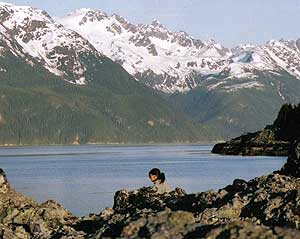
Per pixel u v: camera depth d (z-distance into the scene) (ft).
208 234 60.29
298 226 78.59
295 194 83.71
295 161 132.67
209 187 399.44
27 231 94.99
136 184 468.75
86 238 75.10
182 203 104.32
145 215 70.38
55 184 488.85
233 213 87.51
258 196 88.79
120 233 66.74
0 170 115.14
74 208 279.69
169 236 62.13
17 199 111.34
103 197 349.41
